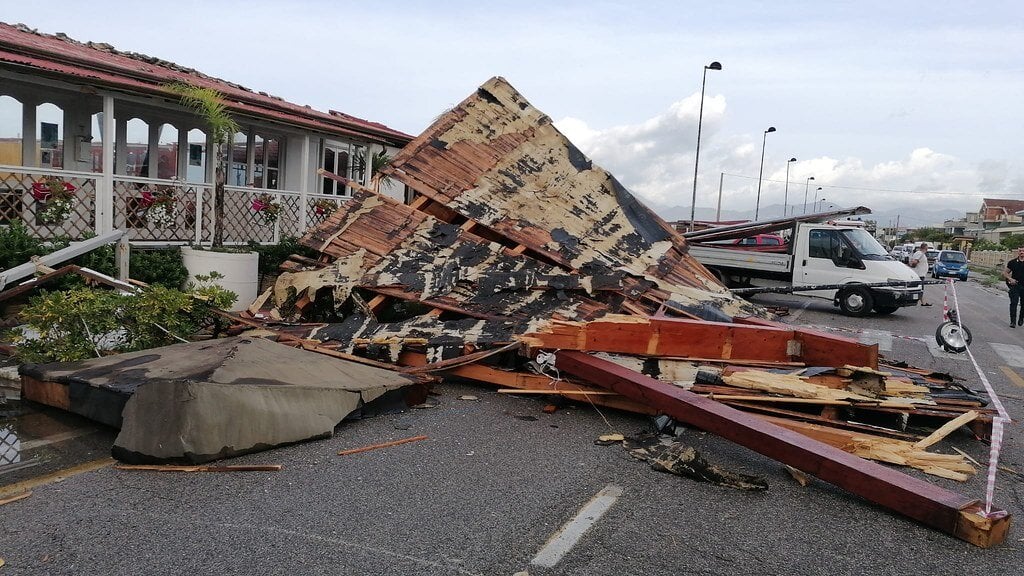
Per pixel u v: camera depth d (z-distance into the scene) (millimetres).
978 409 6430
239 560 3395
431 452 5180
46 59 9344
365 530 3791
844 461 4570
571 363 6629
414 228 9445
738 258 18234
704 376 6535
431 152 10484
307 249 13289
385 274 8586
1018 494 5016
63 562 3307
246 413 4871
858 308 16312
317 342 7504
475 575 3359
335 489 4359
